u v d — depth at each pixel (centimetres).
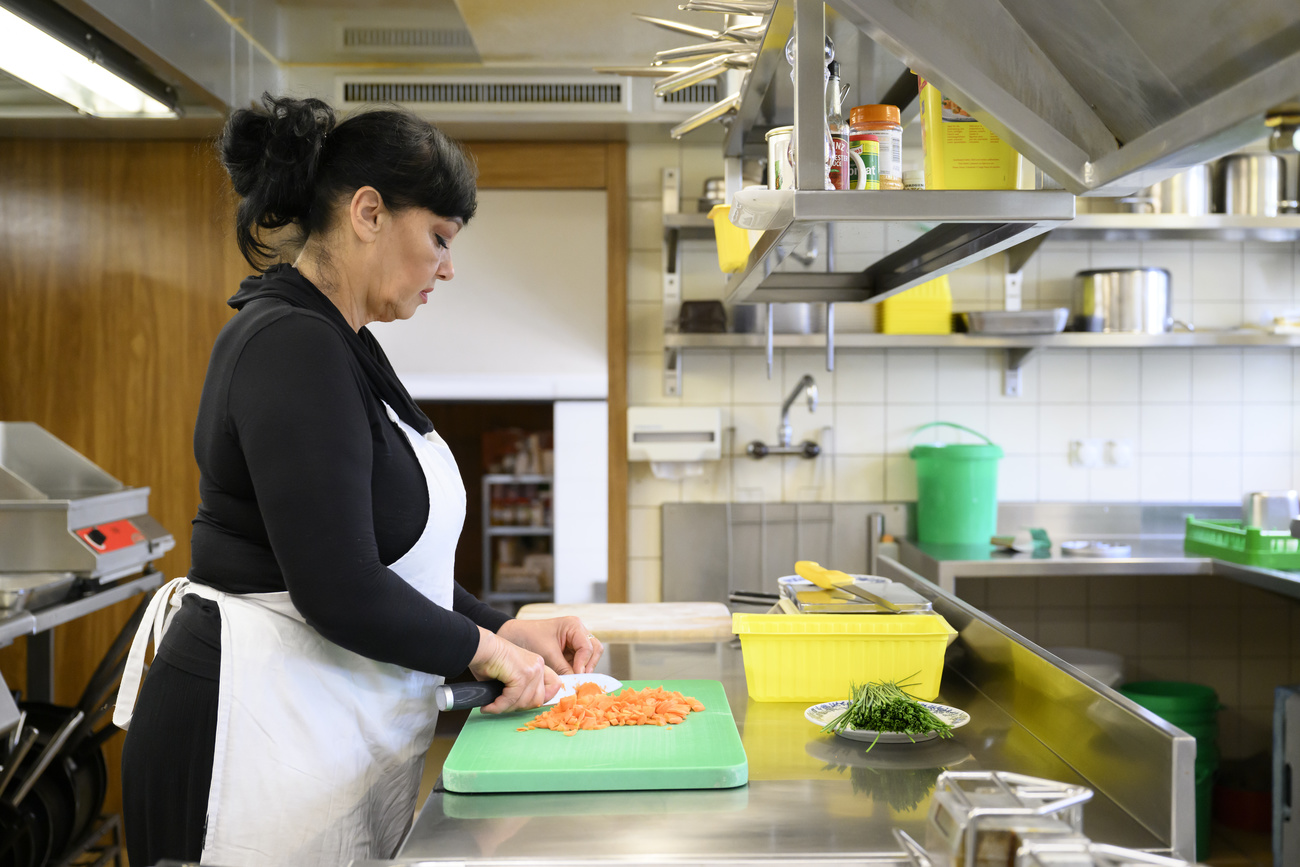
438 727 156
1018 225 130
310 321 108
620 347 316
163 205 307
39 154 306
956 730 135
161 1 228
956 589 328
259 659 113
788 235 135
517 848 96
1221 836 293
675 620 203
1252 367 323
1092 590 326
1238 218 286
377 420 116
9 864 209
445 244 124
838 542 321
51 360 309
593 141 314
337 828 117
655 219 319
